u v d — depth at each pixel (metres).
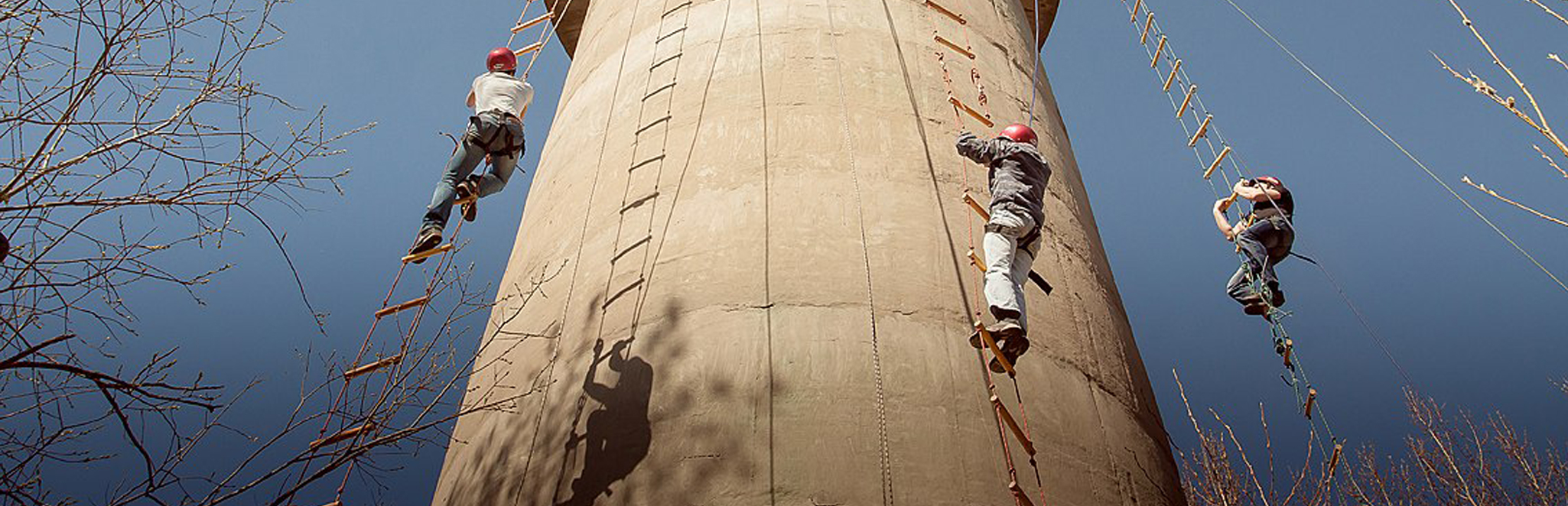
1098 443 8.28
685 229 9.31
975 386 8.01
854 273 8.66
